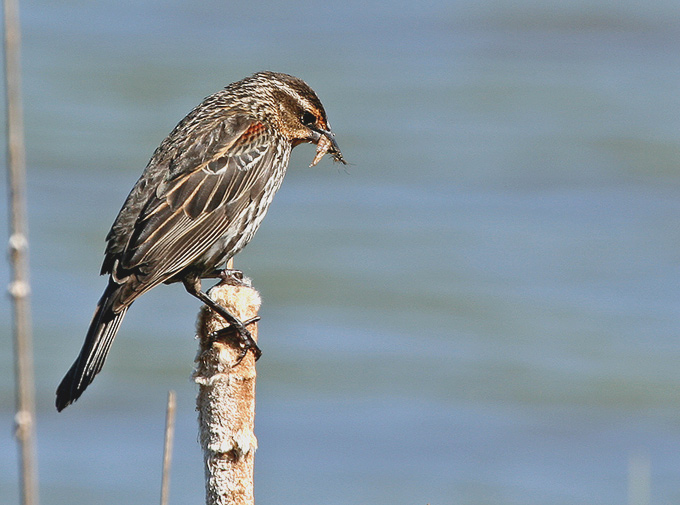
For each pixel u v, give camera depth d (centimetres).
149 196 1105
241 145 1180
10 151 577
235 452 855
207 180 1131
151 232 1066
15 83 578
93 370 974
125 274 1041
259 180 1190
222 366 870
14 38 579
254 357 906
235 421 856
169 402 750
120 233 1078
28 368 577
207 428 861
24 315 577
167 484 742
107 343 991
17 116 579
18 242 576
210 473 855
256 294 928
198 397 874
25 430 575
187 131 1184
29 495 575
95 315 1010
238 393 862
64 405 942
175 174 1125
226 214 1140
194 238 1101
